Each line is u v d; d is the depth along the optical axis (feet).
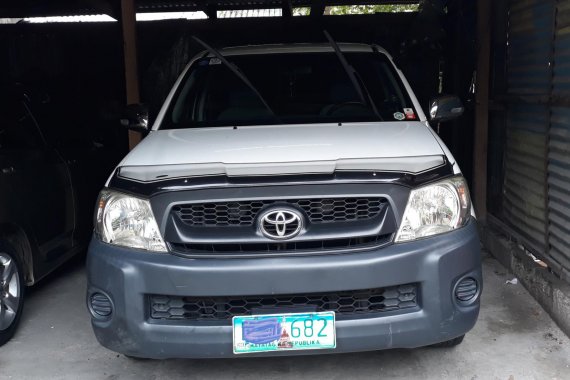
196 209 9.96
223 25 26.76
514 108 16.67
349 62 15.14
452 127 24.59
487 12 18.57
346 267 9.57
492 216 19.01
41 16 30.17
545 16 14.21
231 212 9.91
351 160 10.43
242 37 26.78
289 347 9.73
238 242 9.74
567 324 12.73
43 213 14.88
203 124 14.14
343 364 12.00
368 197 9.87
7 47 27.73
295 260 9.62
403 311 9.85
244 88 14.88
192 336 9.77
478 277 10.28
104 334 10.29
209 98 14.82
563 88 13.11
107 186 10.73
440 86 26.23
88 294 10.52
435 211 10.06
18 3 27.78
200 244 9.84
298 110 14.35
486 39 18.69
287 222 9.71
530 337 12.83
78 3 27.71
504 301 14.60
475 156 19.35
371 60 15.23
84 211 17.40
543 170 14.46
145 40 26.86
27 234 14.07
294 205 9.78
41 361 12.55
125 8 19.44
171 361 12.39
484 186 19.40
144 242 10.03
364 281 9.61
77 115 19.03
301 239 9.71
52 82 26.94
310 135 12.32
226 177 9.98
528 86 15.47
